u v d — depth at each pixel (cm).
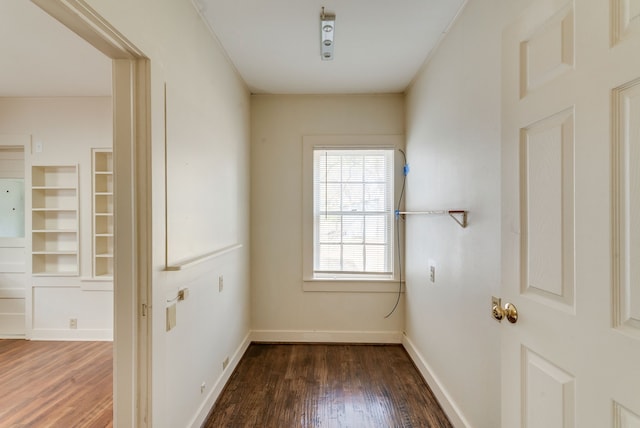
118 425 120
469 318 160
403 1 167
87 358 271
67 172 318
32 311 311
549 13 87
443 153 198
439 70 207
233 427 177
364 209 302
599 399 71
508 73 106
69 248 320
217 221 204
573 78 78
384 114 296
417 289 252
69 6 88
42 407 202
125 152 121
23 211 322
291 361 258
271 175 299
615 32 67
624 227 66
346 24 188
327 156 304
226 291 223
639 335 62
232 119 239
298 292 298
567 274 81
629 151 65
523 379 98
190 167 162
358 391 214
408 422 183
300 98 298
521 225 100
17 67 249
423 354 236
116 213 121
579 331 76
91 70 255
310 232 297
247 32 196
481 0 149
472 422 155
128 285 121
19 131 311
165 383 134
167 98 137
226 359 224
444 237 195
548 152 87
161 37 132
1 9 175
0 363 263
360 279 297
